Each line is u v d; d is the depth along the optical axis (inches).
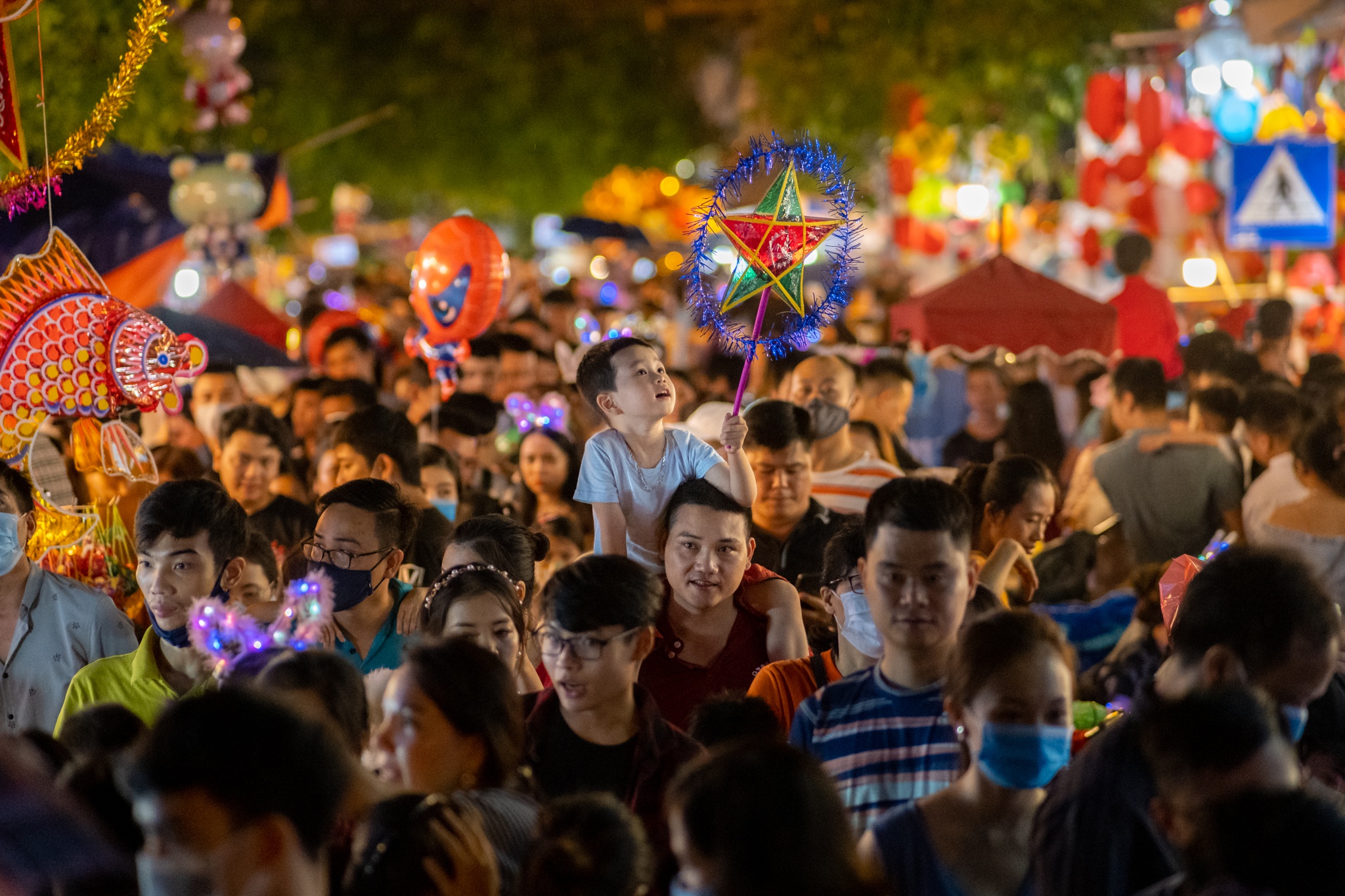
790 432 628.4
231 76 1226.6
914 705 372.8
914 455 1170.6
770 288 495.8
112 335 590.2
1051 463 1052.5
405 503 497.4
